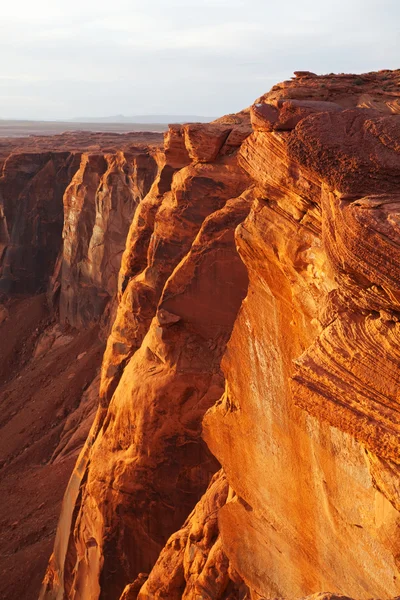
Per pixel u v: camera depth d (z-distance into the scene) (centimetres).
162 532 1936
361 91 1159
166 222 2267
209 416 1162
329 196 741
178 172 2289
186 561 1264
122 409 2053
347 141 746
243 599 1112
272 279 933
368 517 771
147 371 2011
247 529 1079
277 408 964
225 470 1138
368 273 625
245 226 950
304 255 853
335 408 671
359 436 650
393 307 625
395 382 621
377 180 715
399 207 630
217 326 1920
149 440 1938
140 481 1950
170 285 1953
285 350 933
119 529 1975
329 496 855
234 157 2155
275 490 997
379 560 771
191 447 1902
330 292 731
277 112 895
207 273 1908
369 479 762
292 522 964
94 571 2047
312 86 1193
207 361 1917
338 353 670
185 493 1911
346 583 848
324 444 852
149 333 2081
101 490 2042
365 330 657
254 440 1040
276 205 909
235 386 1072
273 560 1020
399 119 749
